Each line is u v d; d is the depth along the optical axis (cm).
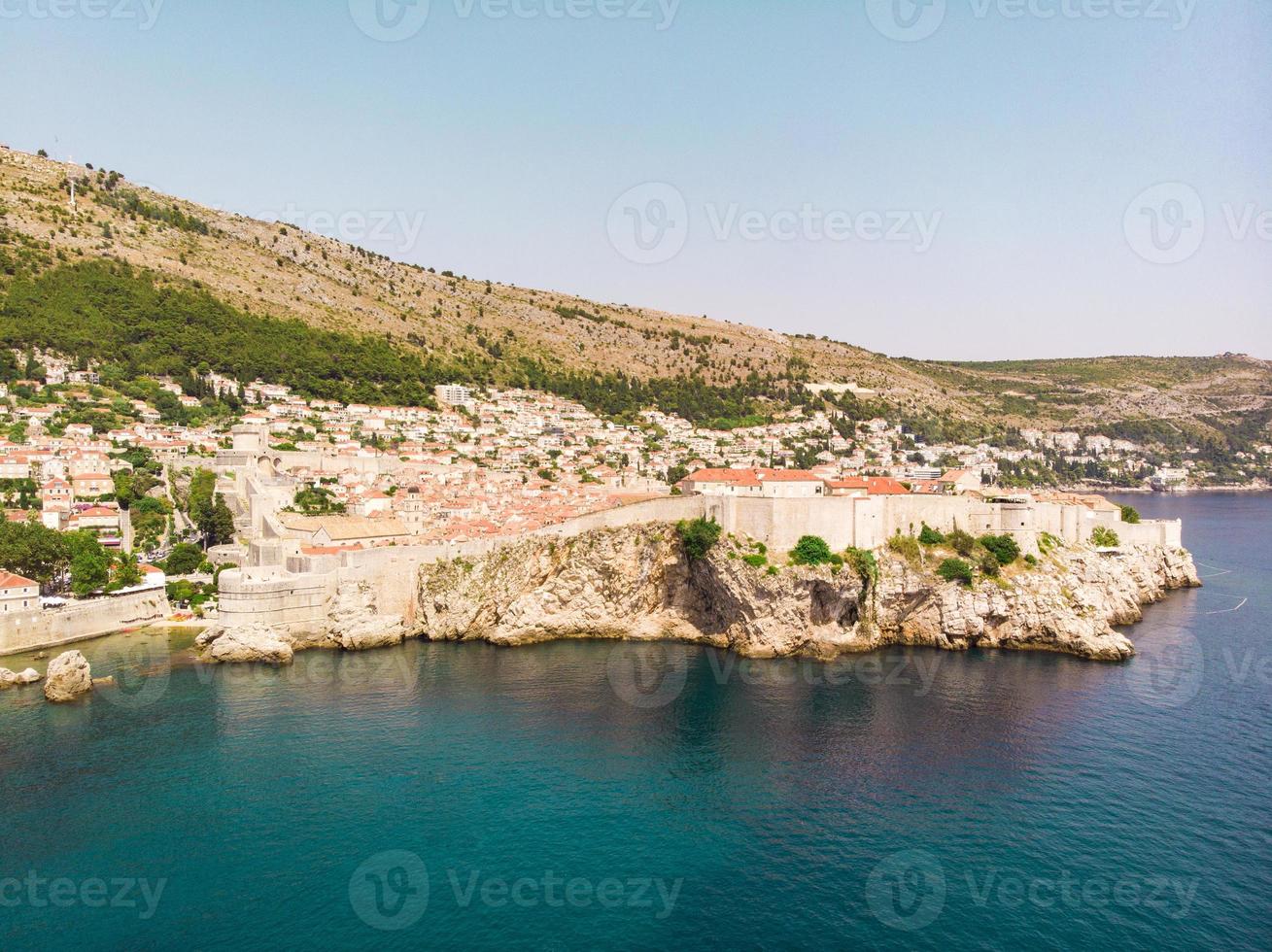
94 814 7156
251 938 5666
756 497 12331
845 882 6262
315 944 5612
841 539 12312
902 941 5628
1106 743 8500
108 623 12506
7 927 5750
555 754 8394
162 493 17550
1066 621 11831
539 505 16575
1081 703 9625
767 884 6247
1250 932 5656
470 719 9294
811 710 9562
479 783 7769
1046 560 12838
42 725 9006
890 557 12369
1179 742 8512
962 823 7012
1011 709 9481
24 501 16162
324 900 6072
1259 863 6394
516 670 11088
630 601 12988
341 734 8831
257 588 11500
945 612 12012
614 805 7381
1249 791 7462
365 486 19225
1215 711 9369
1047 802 7306
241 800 7406
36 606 11769
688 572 12925
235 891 6156
